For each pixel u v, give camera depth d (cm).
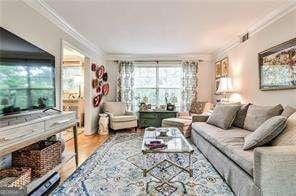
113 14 352
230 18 369
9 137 182
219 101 587
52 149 264
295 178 176
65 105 730
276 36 349
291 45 311
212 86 689
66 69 787
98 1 305
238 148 245
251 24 400
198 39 508
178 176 283
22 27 281
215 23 395
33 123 219
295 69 302
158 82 713
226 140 284
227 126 373
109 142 484
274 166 176
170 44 562
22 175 215
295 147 184
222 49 593
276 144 216
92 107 584
